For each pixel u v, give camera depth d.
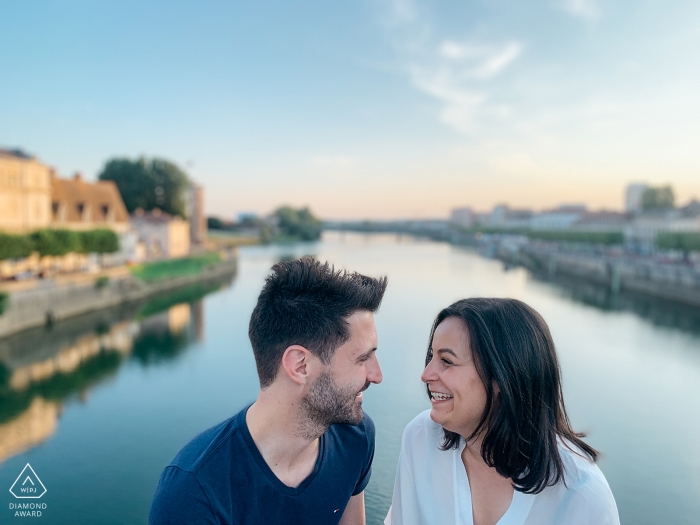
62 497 12.84
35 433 16.78
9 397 20.25
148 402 19.72
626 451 15.49
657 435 16.73
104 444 15.95
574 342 30.09
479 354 1.74
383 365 21.16
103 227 43.62
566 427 1.91
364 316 1.66
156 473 14.13
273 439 1.64
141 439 16.34
